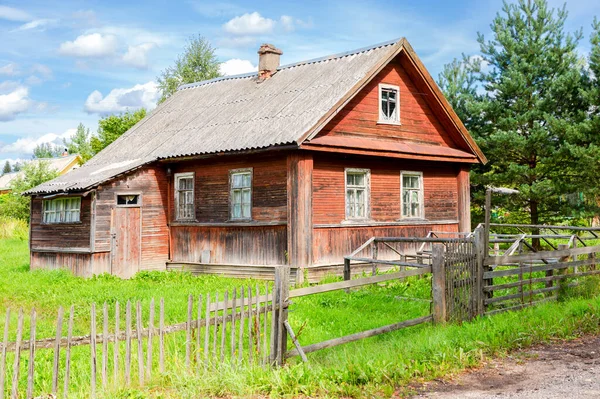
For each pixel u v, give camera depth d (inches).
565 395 264.7
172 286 642.2
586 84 903.1
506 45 938.7
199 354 286.7
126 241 769.6
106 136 1700.3
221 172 746.8
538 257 470.6
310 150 652.7
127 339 273.6
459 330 366.9
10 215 1659.7
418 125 800.3
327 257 678.5
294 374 287.9
